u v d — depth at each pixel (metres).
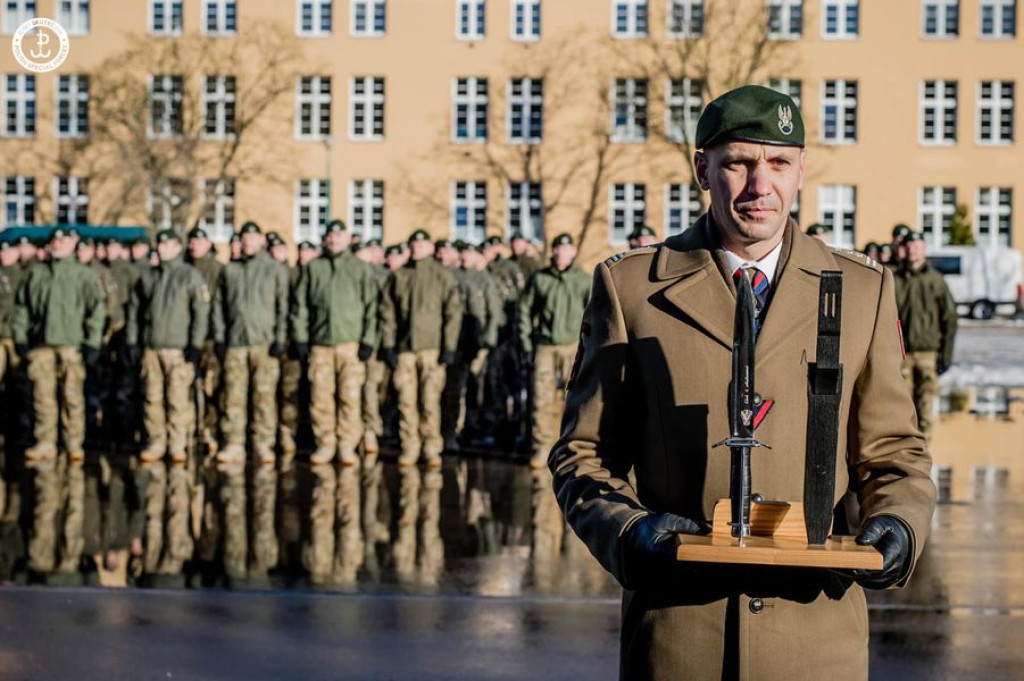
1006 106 46.19
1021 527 10.22
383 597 7.82
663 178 45.16
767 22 44.41
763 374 3.06
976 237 46.56
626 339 3.17
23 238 17.39
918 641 6.90
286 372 14.43
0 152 45.25
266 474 12.91
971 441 15.77
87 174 44.91
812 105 45.34
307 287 13.46
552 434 13.47
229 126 45.22
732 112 3.03
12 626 7.17
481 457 14.41
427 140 45.41
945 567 8.74
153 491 11.78
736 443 2.83
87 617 7.36
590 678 6.25
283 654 6.65
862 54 45.34
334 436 13.68
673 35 44.91
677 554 2.72
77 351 13.89
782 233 3.21
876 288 3.17
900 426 3.13
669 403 3.09
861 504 3.12
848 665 3.03
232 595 7.86
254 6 44.69
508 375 17.14
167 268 13.61
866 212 45.88
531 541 9.62
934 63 45.59
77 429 13.91
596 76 45.12
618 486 3.06
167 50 44.53
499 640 6.88
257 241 13.58
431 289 13.42
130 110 44.53
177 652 6.69
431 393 13.52
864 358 3.13
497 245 20.12
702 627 3.02
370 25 45.56
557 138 45.34
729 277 3.14
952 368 26.84
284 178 45.03
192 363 13.75
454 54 45.28
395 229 45.50
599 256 45.41
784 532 2.82
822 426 2.82
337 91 45.19
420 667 6.43
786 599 3.01
